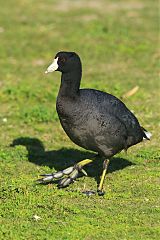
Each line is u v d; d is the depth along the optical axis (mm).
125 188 11859
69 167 12133
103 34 24281
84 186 11961
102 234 9828
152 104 17297
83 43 23500
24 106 17453
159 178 12344
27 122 16109
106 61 21578
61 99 11164
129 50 22594
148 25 25750
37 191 11570
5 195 11398
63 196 11414
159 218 10445
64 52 11227
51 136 15195
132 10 28312
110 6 29141
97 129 11125
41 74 20312
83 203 11125
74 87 11109
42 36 24484
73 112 11062
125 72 20297
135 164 13188
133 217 10461
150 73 20141
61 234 9812
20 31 25156
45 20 26672
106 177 12453
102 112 11164
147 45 23031
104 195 11398
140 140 12133
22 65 21297
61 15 27516
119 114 11453
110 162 13312
